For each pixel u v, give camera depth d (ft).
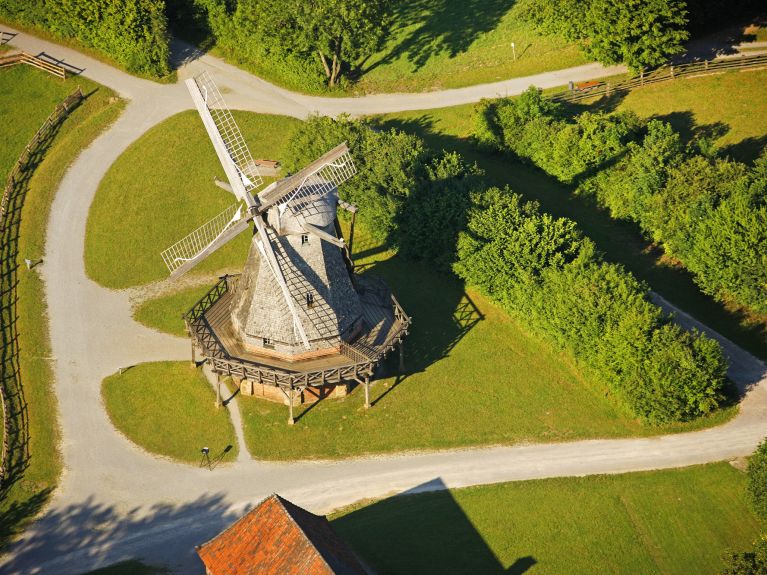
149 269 276.82
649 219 278.05
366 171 281.95
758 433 232.12
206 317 243.60
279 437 230.48
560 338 241.76
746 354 252.21
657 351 226.99
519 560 202.39
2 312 262.26
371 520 210.59
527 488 218.38
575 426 234.58
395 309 246.68
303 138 289.94
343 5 313.12
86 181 302.66
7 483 221.46
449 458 226.17
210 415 235.81
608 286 242.17
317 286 224.53
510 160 310.65
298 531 176.45
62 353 253.03
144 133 318.45
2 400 239.50
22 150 309.83
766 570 186.70
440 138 319.27
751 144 305.32
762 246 250.16
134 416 236.63
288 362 231.71
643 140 299.79
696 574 200.85
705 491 218.59
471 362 249.75
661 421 229.45
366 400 234.99
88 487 219.61
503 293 255.91
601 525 210.38
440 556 202.59
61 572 200.95
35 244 282.36
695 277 266.77
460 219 264.11
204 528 209.87
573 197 297.12
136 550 205.36
